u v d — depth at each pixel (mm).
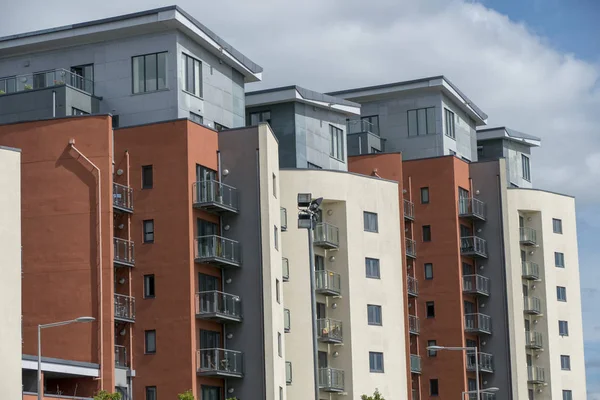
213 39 88812
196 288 80625
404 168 111062
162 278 80125
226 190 83875
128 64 86500
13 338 67000
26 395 67750
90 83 86812
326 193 95562
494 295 112688
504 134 129250
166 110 85250
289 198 93625
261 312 83000
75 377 75312
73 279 76938
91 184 77688
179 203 80500
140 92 86062
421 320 109125
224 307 81812
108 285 76625
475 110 120438
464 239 111188
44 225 77750
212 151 84188
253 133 84688
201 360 80188
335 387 93438
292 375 91312
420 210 110188
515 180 131375
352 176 97750
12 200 67875
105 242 77062
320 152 100375
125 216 81000
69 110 82812
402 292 100062
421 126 113062
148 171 81500
